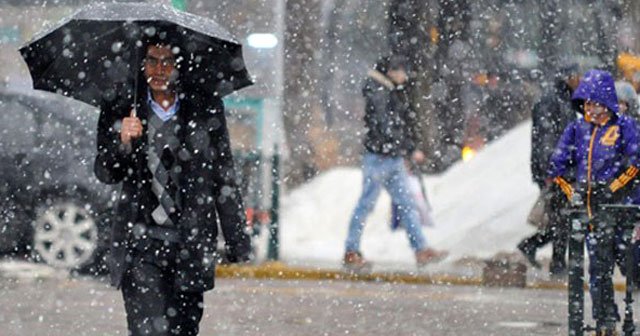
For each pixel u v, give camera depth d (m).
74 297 29.94
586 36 56.31
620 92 33.66
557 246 35.56
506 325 26.64
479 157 45.16
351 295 32.53
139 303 16.14
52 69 16.75
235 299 30.91
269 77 41.66
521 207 41.72
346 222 44.31
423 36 58.41
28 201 34.78
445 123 58.03
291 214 44.66
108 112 16.48
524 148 45.16
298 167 59.84
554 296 32.75
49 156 34.81
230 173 16.47
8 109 34.94
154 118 16.31
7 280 33.03
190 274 16.22
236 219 16.47
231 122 41.62
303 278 37.19
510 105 58.41
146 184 16.23
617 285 33.81
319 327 26.03
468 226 41.06
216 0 41.38
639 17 55.59
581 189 23.97
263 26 41.72
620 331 24.64
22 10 37.44
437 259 38.41
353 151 60.62
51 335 24.03
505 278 35.31
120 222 16.23
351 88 61.03
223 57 16.48
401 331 25.58
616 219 20.67
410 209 38.38
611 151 23.81
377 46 61.09
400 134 38.25
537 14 57.47
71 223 34.72
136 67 16.28
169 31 16.38
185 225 16.22
